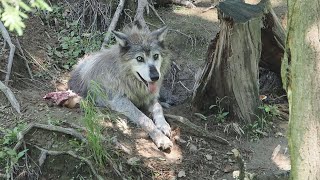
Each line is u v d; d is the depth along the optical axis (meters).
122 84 11.34
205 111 11.69
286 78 6.05
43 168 9.27
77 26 15.14
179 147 10.34
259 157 10.34
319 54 5.43
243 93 11.15
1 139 9.65
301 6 5.55
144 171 9.48
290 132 5.80
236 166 9.98
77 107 10.85
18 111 10.39
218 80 11.23
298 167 5.71
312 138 5.55
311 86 5.49
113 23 14.81
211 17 16.22
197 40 15.00
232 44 10.71
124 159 9.50
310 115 5.52
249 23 10.57
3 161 9.26
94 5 15.48
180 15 16.31
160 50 11.19
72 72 12.88
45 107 10.70
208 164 10.03
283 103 12.57
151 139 10.34
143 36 11.27
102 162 9.14
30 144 9.51
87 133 9.35
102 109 11.11
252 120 11.28
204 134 10.70
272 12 11.29
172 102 12.69
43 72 13.02
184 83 13.55
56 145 9.46
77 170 9.09
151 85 10.94
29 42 13.83
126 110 11.02
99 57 11.95
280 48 11.86
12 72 12.16
